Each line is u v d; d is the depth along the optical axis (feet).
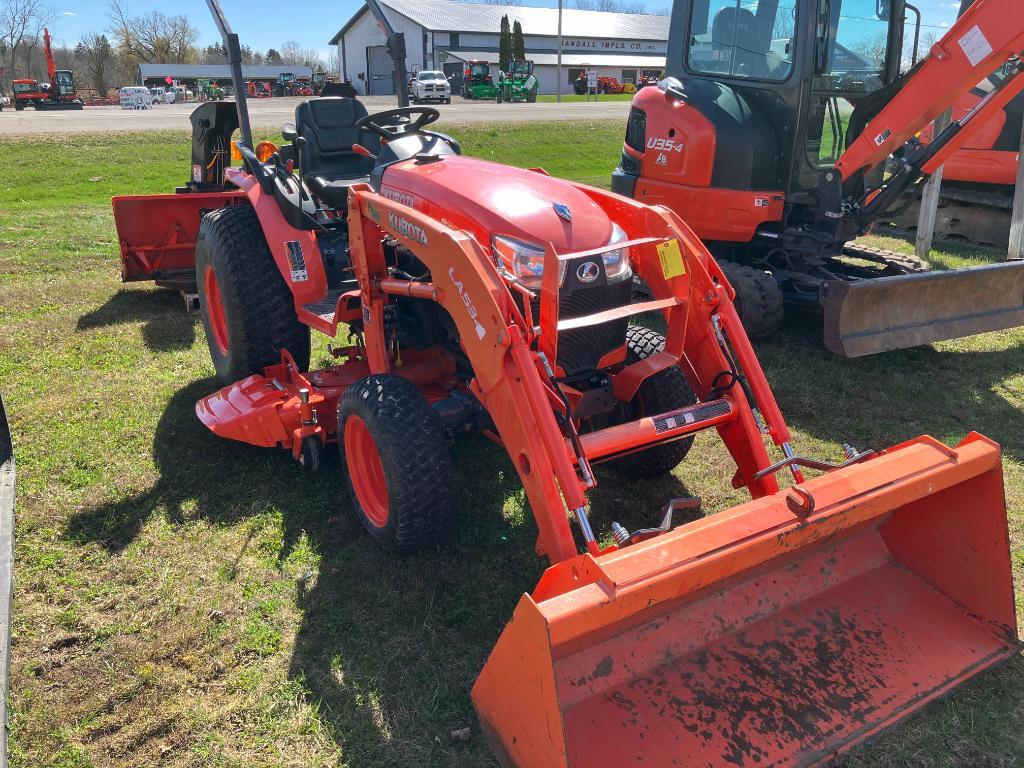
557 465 8.65
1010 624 9.08
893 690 8.50
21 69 230.27
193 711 8.60
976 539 9.21
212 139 23.12
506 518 12.20
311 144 16.05
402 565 11.01
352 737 8.30
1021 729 8.32
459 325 9.73
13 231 30.71
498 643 7.35
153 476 13.10
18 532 11.53
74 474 13.07
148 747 8.20
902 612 9.40
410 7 175.94
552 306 8.97
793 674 8.52
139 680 8.99
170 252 22.34
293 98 144.46
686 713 7.98
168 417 15.14
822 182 18.93
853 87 19.80
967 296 18.40
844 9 18.93
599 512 12.39
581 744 7.55
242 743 8.23
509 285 9.80
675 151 20.25
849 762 7.93
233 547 11.37
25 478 12.89
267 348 15.12
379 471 11.33
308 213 14.42
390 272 12.05
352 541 11.57
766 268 21.50
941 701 8.57
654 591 7.22
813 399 16.56
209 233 15.15
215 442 14.20
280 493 12.73
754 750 7.73
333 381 13.35
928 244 27.84
